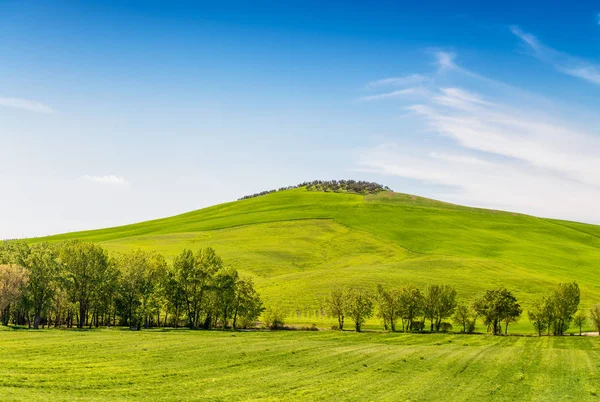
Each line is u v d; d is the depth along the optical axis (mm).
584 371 55594
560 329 101562
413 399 40281
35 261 93688
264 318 106000
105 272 101938
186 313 106938
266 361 55438
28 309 89750
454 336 92938
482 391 44312
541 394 43938
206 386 42031
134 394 38188
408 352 65625
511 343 82438
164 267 110250
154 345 64125
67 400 35094
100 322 112875
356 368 53000
